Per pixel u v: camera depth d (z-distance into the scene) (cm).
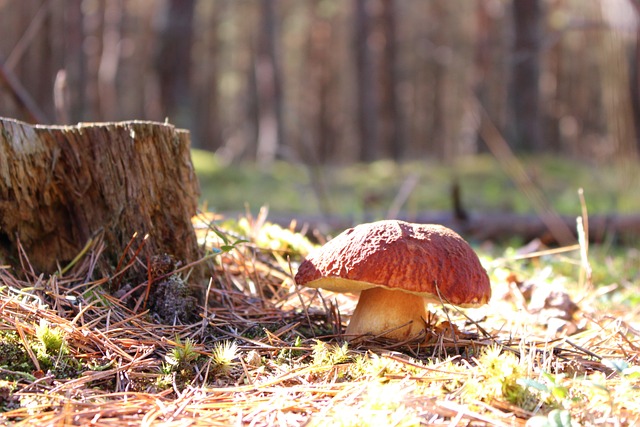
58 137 77
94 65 430
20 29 499
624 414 59
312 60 751
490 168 322
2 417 57
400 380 64
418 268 67
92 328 69
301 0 751
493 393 61
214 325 74
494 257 131
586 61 718
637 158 137
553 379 61
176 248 79
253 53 657
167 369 65
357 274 67
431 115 911
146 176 78
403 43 771
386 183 315
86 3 458
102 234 78
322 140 688
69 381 62
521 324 82
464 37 787
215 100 749
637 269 118
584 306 90
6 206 75
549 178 285
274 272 89
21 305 67
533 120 359
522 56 192
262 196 271
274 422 58
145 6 624
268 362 68
